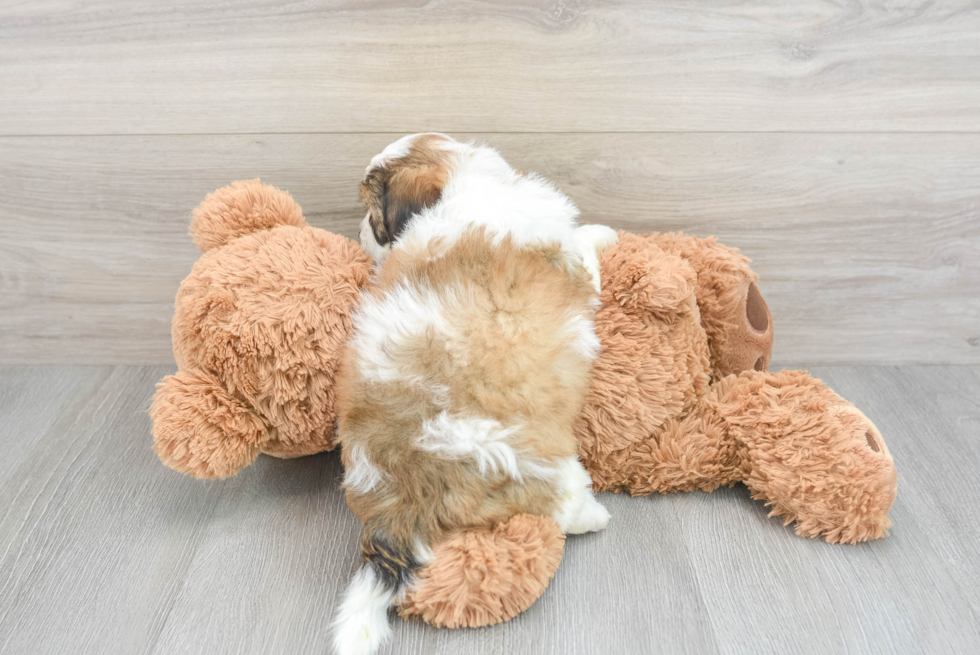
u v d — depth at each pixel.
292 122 1.56
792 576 1.20
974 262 1.70
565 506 1.20
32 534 1.31
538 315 1.17
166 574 1.23
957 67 1.49
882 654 1.07
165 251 1.71
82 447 1.55
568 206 1.39
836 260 1.70
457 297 1.15
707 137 1.57
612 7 1.43
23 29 1.45
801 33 1.46
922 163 1.58
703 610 1.14
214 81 1.51
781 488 1.26
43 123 1.55
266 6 1.43
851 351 1.81
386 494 1.12
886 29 1.46
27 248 1.70
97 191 1.63
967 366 1.82
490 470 1.11
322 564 1.24
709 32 1.46
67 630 1.12
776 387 1.37
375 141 1.58
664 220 1.66
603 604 1.15
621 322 1.32
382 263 1.31
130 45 1.47
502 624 1.12
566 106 1.54
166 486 1.44
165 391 1.23
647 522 1.32
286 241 1.32
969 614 1.13
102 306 1.78
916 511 1.34
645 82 1.51
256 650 1.08
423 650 1.07
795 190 1.62
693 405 1.38
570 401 1.19
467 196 1.27
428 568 1.08
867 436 1.26
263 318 1.22
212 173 1.62
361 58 1.49
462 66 1.49
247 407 1.27
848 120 1.54
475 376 1.12
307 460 1.52
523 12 1.44
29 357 1.84
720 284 1.44
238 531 1.32
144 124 1.56
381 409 1.13
